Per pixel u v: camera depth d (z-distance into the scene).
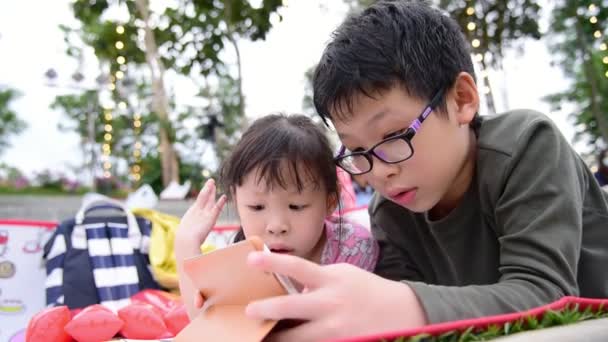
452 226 0.97
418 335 0.49
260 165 0.94
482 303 0.58
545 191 0.76
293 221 0.95
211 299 0.64
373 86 0.78
